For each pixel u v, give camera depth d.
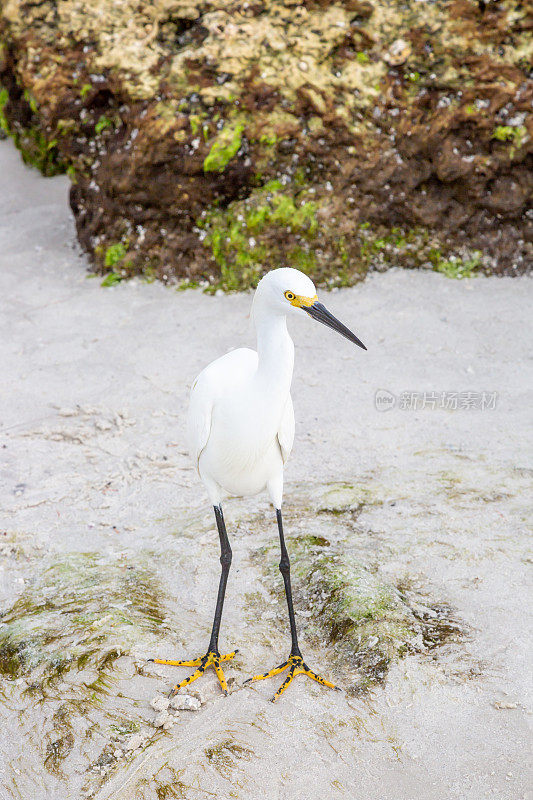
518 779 5.42
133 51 13.18
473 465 9.10
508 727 5.81
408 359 11.58
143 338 12.31
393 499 8.52
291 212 13.14
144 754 5.65
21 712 6.04
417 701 6.05
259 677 6.34
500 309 12.81
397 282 13.80
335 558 7.50
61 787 5.47
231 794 5.37
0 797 5.45
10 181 18.47
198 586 7.41
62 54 13.53
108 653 6.48
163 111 13.02
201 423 6.40
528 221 13.82
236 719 5.96
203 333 12.38
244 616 7.05
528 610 6.86
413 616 6.82
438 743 5.72
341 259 13.55
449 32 12.98
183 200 13.52
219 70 12.97
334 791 5.40
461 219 13.80
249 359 6.75
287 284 5.79
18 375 11.39
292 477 9.16
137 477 9.21
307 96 12.93
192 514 8.55
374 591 7.02
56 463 9.48
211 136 13.04
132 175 13.41
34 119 16.62
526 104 13.03
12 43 13.96
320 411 10.41
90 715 5.96
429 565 7.47
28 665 6.42
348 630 6.65
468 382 10.94
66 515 8.55
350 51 13.21
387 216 13.84
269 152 13.27
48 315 13.12
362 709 6.01
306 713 6.00
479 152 13.41
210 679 6.30
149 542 8.11
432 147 13.37
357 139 13.20
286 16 13.12
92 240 14.75
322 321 5.79
